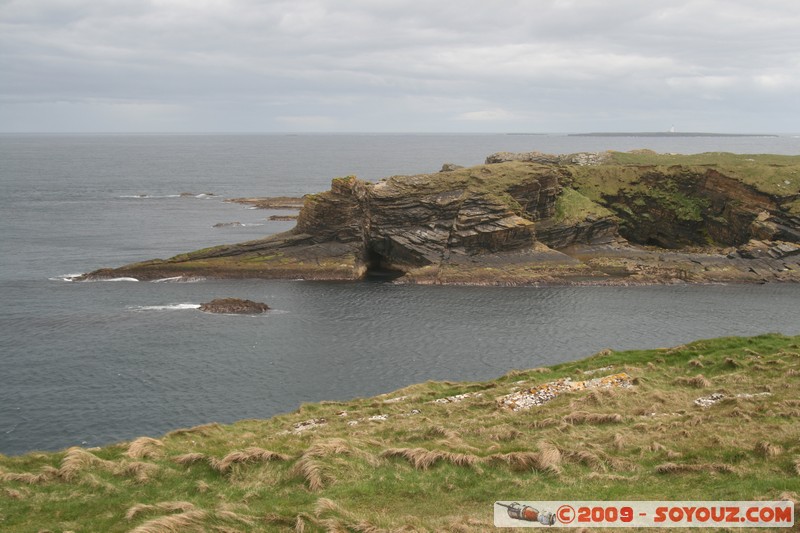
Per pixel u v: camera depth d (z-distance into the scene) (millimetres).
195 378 58000
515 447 25891
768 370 35656
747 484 20594
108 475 24688
